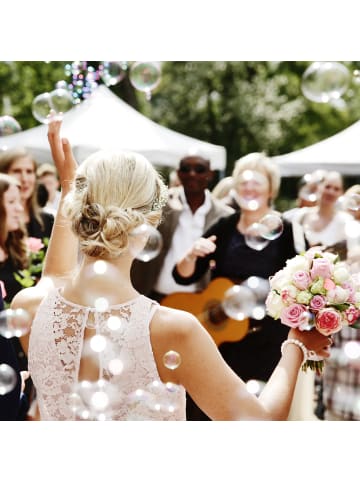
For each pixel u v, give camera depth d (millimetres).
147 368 1576
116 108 6879
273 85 15039
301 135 15094
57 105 3674
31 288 1849
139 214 1583
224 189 5207
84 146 6406
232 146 14969
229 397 1579
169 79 15016
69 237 1921
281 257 3941
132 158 1616
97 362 1593
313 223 4848
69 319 1638
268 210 4035
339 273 1843
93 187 1587
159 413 1604
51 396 1642
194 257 4012
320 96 3719
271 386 1670
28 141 6984
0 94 12633
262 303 3832
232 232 4027
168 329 1579
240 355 3885
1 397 1708
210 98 14992
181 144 6945
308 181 5129
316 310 1782
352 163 7113
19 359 3557
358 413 3533
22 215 4211
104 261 1612
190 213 4793
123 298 1615
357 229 4344
